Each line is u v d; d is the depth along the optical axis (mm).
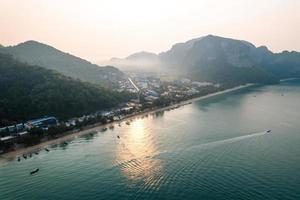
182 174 135750
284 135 190000
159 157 158500
